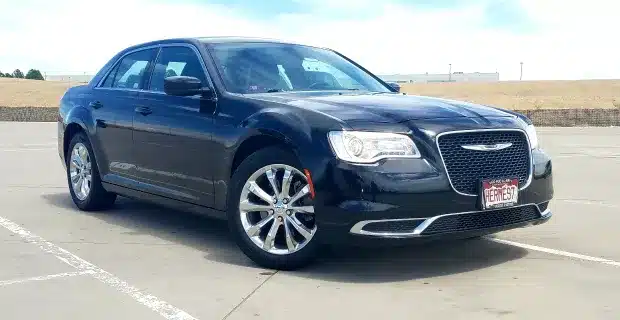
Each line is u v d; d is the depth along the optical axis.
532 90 54.41
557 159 14.16
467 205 4.88
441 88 56.09
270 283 4.93
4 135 21.20
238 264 5.48
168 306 4.43
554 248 6.00
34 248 6.06
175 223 7.19
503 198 5.02
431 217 4.79
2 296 4.66
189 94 5.86
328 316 4.21
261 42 6.75
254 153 5.29
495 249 5.95
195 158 5.91
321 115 5.03
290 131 5.04
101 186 7.57
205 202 5.88
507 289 4.76
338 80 6.52
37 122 30.83
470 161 4.96
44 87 50.53
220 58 6.23
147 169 6.59
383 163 4.75
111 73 7.59
